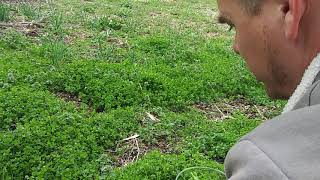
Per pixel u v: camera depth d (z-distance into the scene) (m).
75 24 7.50
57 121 4.06
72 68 5.18
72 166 3.58
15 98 4.35
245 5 0.74
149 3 10.36
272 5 0.72
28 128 3.89
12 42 5.97
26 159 3.59
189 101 5.04
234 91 5.44
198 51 6.66
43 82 4.90
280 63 0.73
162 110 4.77
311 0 0.67
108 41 6.85
